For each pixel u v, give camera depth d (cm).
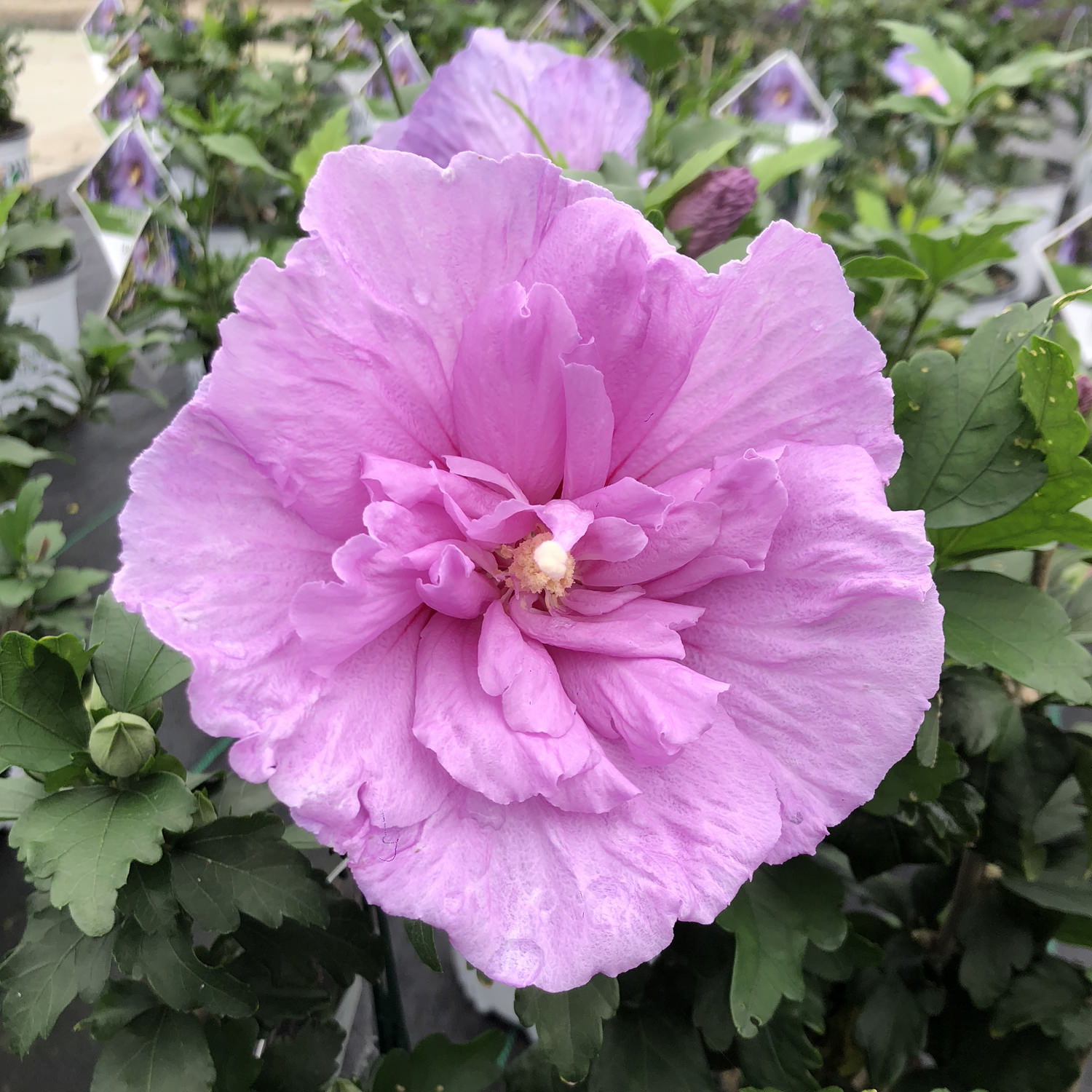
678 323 22
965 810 29
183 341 66
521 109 31
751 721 23
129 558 20
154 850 25
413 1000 44
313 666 21
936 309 47
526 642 23
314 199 21
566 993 26
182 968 27
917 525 22
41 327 71
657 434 24
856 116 84
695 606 24
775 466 22
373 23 43
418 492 21
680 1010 31
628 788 21
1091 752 30
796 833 23
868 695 22
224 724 20
